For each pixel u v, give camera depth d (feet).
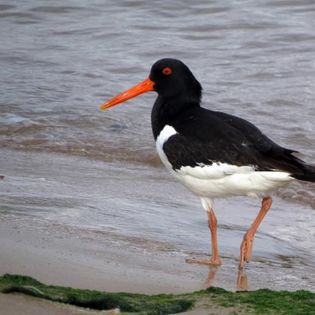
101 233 35.12
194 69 64.03
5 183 42.47
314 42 68.39
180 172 36.17
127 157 49.88
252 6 76.28
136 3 78.54
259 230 39.09
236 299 26.68
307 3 76.23
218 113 36.86
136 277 30.32
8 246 32.07
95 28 73.77
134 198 41.88
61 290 26.91
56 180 44.09
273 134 52.39
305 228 39.55
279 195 44.27
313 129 52.90
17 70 65.10
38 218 36.29
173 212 40.16
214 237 34.83
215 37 70.59
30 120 55.21
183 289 29.63
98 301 25.86
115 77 63.26
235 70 63.52
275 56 66.23
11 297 26.05
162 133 36.88
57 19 76.74
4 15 77.97
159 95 38.70
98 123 54.70
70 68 65.10
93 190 42.52
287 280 32.24
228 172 34.40
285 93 58.59
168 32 72.28
